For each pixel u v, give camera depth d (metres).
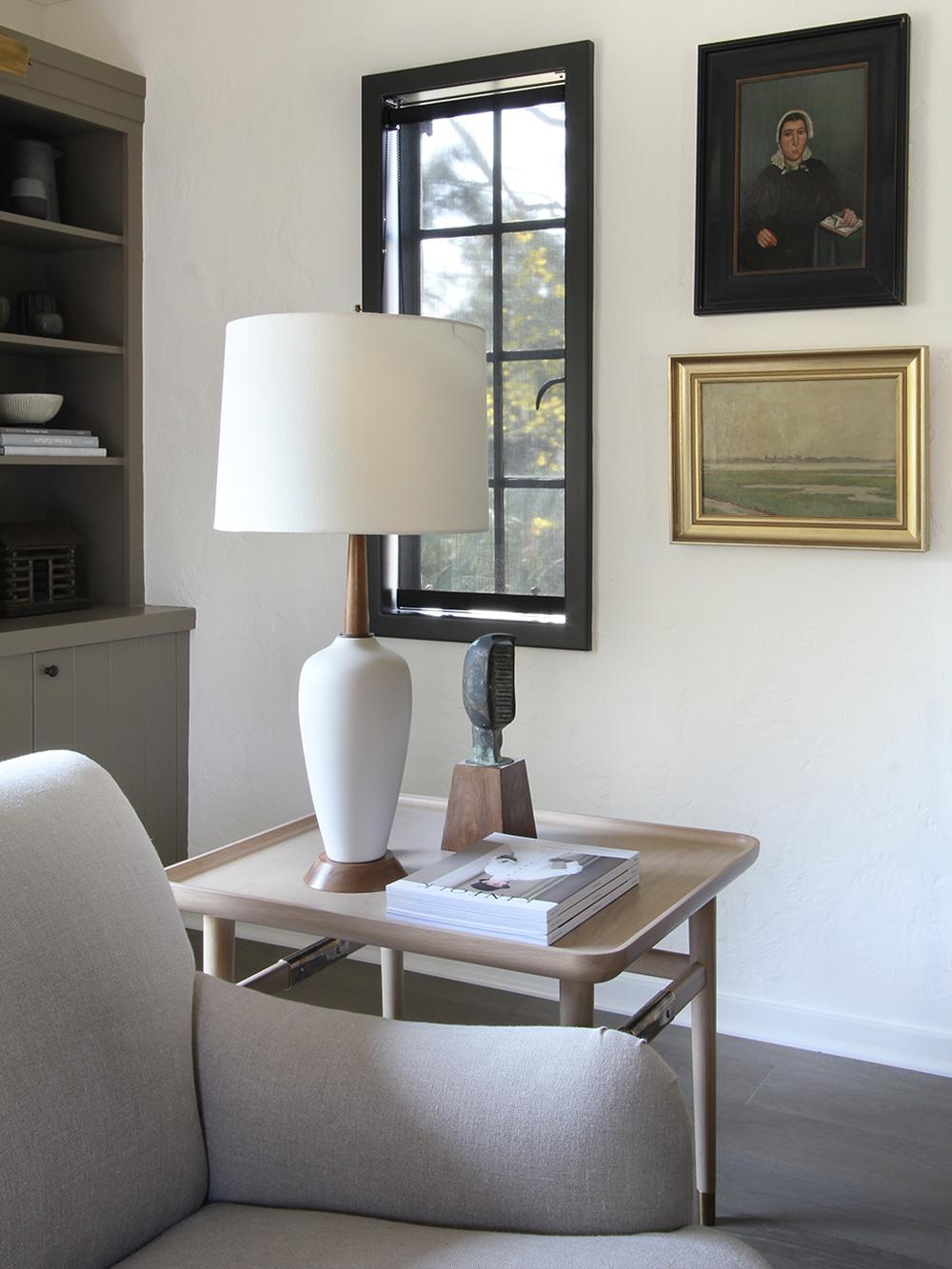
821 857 2.84
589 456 2.96
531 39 2.98
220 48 3.37
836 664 2.79
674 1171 1.39
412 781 3.27
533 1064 1.44
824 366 2.70
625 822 2.33
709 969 2.18
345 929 1.83
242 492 1.86
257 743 3.47
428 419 1.84
